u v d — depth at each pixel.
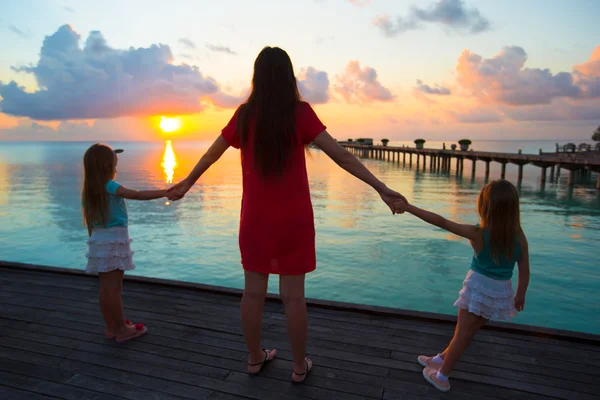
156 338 2.71
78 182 25.69
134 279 3.80
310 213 1.99
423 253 9.13
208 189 21.72
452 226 2.07
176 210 15.12
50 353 2.51
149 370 2.31
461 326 2.12
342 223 12.43
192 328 2.87
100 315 3.09
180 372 2.29
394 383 2.21
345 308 3.16
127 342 2.66
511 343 2.69
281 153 1.87
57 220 13.46
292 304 2.04
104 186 2.44
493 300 2.02
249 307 2.10
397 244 9.92
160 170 37.91
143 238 10.79
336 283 7.27
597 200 17.45
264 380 2.21
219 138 2.05
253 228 1.98
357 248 9.57
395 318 3.05
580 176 29.34
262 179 1.91
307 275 7.68
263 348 2.59
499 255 2.02
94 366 2.35
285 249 1.96
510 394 2.13
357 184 23.73
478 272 2.10
